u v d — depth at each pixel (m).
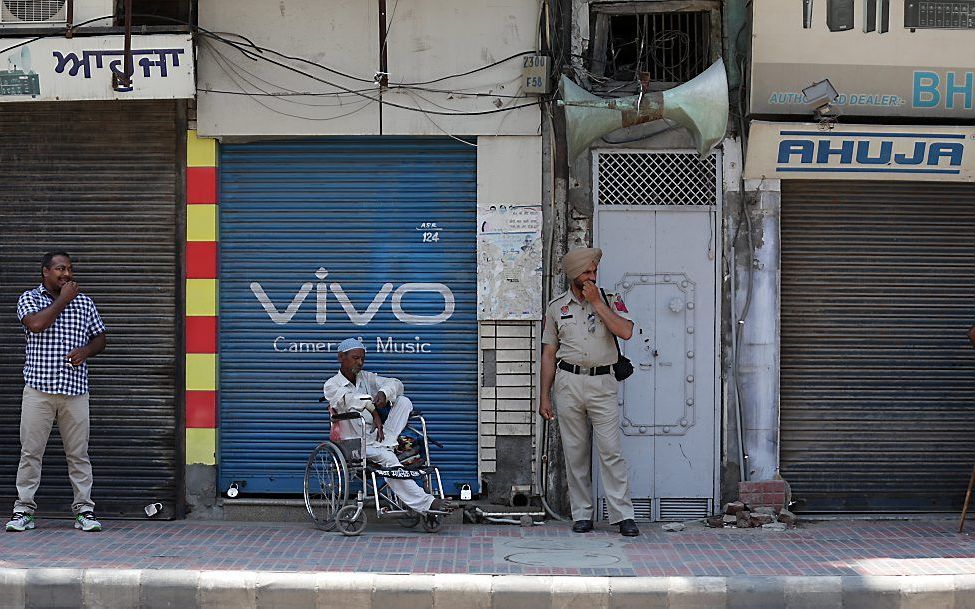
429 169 8.27
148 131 8.20
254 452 8.30
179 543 7.33
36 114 8.23
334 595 6.26
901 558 6.95
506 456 8.16
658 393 8.23
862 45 7.92
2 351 8.28
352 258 8.30
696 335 8.23
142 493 8.23
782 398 8.31
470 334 8.27
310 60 8.10
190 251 8.20
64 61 7.90
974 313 8.34
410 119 8.11
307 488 7.82
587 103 7.61
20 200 8.27
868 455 8.33
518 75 8.08
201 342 8.20
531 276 8.11
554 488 8.20
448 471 8.26
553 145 8.17
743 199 8.23
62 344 7.56
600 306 7.48
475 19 8.09
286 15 8.10
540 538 7.54
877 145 8.00
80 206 8.24
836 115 7.93
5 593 6.35
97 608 6.33
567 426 7.74
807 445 8.31
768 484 8.12
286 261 8.30
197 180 8.19
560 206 8.17
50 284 7.54
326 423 8.29
